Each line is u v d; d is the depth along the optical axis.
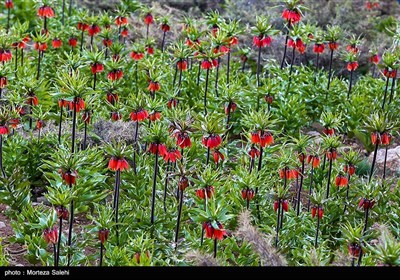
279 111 10.20
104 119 8.75
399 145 10.35
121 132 8.59
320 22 15.94
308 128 10.83
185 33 10.94
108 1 16.20
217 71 10.17
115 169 6.30
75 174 6.16
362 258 5.95
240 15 15.56
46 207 7.57
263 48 13.60
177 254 6.29
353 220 7.30
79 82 6.99
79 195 6.57
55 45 10.93
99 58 9.05
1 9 14.07
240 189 7.00
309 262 5.59
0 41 8.88
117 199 6.52
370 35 15.31
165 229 6.79
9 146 8.03
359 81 12.10
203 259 5.39
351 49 10.88
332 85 11.13
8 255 6.49
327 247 6.88
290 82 10.70
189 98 10.46
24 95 8.62
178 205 6.98
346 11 15.75
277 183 7.56
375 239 6.68
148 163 7.83
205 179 6.08
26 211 6.91
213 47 9.55
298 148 7.18
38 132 8.67
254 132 7.02
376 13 16.52
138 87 10.70
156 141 6.53
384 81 11.59
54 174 6.37
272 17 15.02
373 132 7.00
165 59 11.51
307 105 10.91
